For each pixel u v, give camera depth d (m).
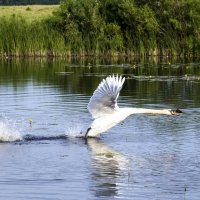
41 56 53.06
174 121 19.94
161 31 54.75
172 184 12.76
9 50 52.88
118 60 49.84
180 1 55.62
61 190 12.29
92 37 54.66
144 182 12.90
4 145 16.50
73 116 20.89
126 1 55.62
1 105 23.66
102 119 16.89
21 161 14.69
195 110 22.12
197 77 35.16
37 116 20.95
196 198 11.79
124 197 11.87
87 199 11.73
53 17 56.16
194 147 16.20
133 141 17.02
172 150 15.88
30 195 11.95
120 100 24.84
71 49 54.06
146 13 54.34
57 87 29.97
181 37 54.78
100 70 40.09
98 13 56.34
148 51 53.94
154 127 18.97
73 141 17.00
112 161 14.71
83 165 14.34
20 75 36.88
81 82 32.44
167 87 29.88
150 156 15.26
